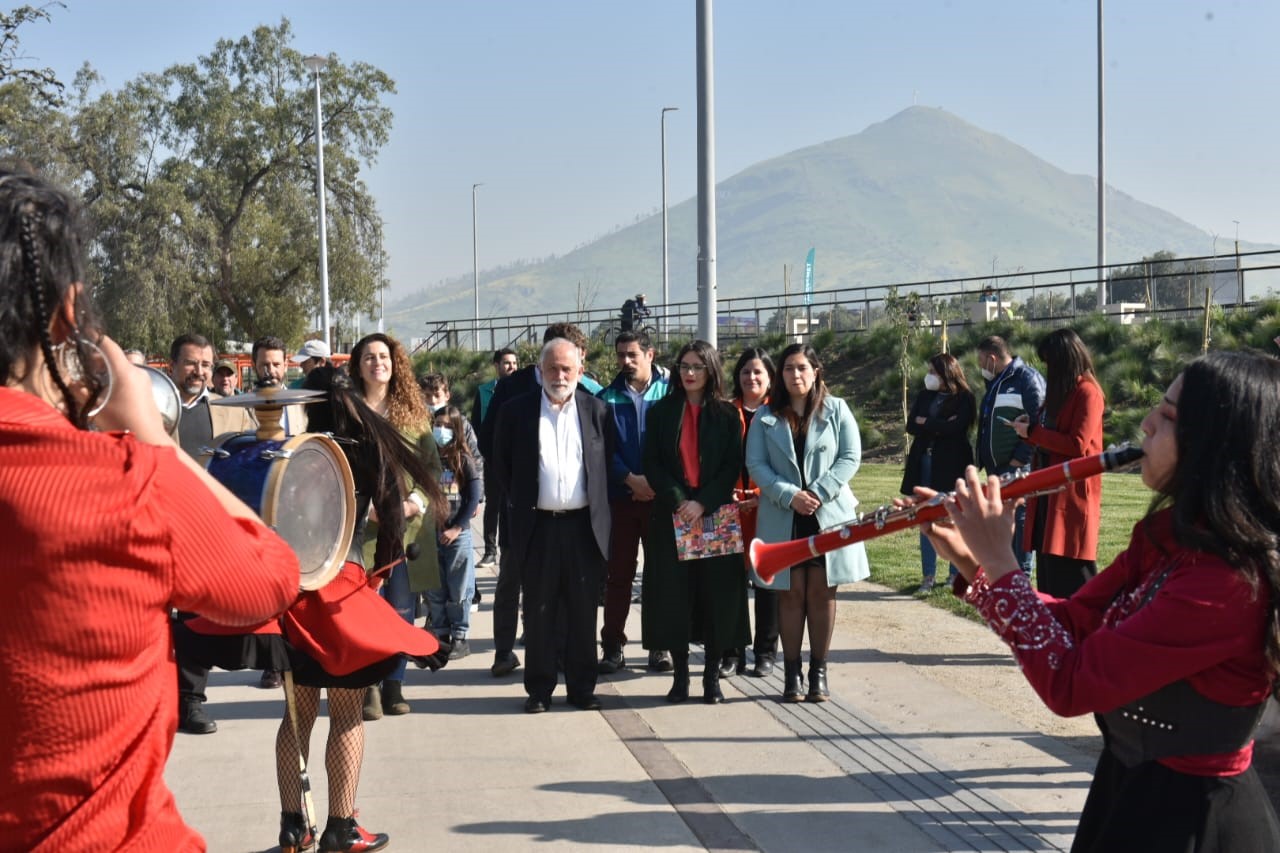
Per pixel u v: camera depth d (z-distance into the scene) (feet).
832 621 21.70
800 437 21.83
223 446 12.38
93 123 126.31
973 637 26.45
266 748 19.51
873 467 66.33
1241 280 77.92
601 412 22.18
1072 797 16.39
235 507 6.88
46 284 5.99
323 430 14.98
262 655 13.82
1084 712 7.87
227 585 6.36
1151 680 7.63
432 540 22.47
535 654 21.50
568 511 21.66
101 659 5.84
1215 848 7.76
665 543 22.15
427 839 15.38
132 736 6.00
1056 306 104.47
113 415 6.42
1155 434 8.14
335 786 14.84
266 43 139.54
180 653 13.99
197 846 6.47
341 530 12.67
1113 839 8.04
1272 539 7.46
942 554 9.32
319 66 103.04
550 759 18.67
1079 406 21.07
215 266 135.44
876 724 20.07
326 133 141.90
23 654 5.67
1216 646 7.55
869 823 15.66
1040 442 21.39
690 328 109.40
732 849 14.94
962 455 31.14
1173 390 8.07
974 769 17.65
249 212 136.15
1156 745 7.90
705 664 22.00
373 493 14.92
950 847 14.80
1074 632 8.68
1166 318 78.02
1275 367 7.81
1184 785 7.85
